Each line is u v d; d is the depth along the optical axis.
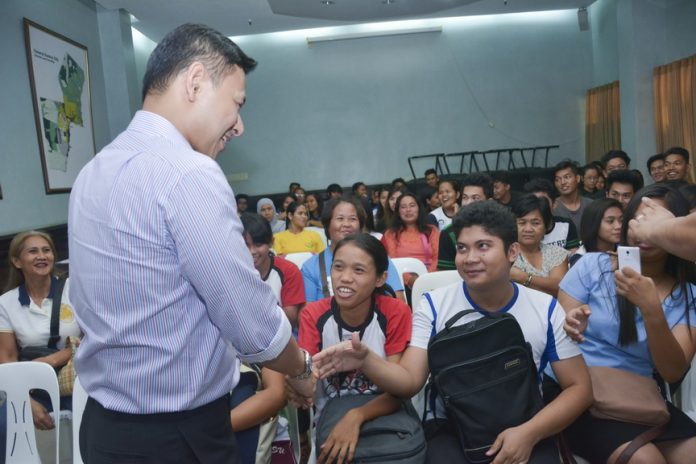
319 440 1.40
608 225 2.26
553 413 1.32
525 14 9.18
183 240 0.84
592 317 1.63
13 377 1.75
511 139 9.32
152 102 0.96
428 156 9.27
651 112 7.23
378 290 1.70
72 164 5.25
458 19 9.18
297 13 7.65
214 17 7.55
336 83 9.26
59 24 5.25
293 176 9.37
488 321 1.38
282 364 0.99
